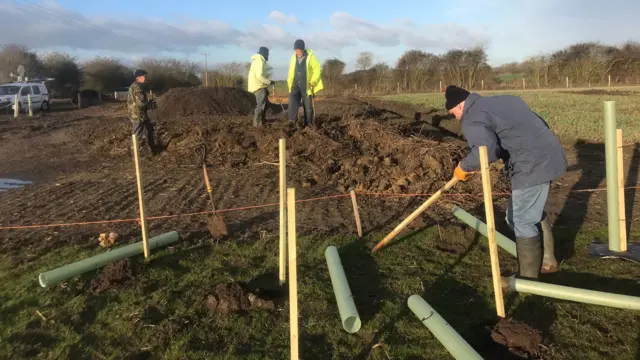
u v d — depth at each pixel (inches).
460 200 273.6
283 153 166.4
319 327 148.2
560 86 1558.8
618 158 194.4
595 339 140.9
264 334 145.3
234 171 358.9
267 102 466.9
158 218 249.1
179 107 825.5
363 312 156.4
